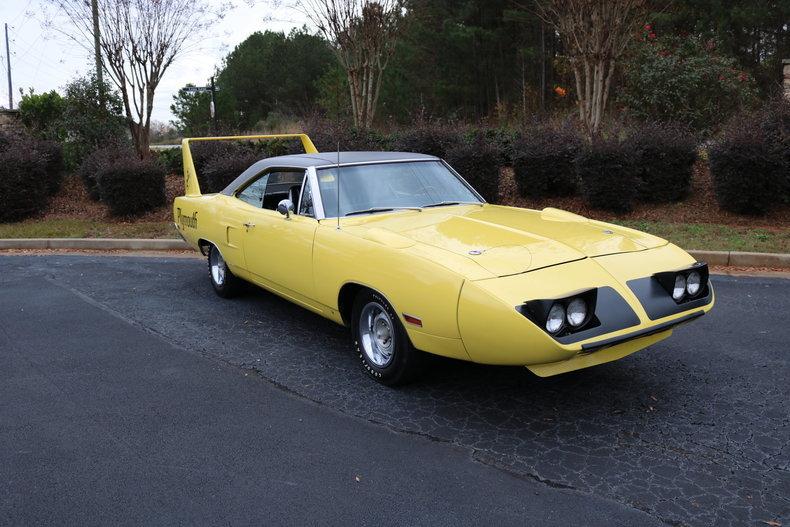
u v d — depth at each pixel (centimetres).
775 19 2730
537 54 2903
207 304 670
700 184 1115
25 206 1237
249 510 310
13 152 1248
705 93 1508
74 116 1574
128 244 1004
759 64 2803
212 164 1242
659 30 2345
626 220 993
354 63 1502
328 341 551
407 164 556
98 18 1432
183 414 415
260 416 411
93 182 1337
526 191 1116
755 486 321
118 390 454
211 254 690
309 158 557
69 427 399
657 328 376
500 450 362
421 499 316
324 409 419
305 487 329
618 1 1102
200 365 501
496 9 3089
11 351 538
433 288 381
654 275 396
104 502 319
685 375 461
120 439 382
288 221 519
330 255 463
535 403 421
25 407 428
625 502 310
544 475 336
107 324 609
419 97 3108
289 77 5325
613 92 1598
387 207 512
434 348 394
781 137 953
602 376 462
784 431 377
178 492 326
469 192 562
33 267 878
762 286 694
